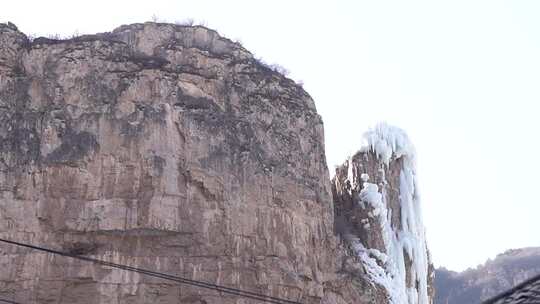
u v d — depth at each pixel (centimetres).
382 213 5884
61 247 4316
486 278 11700
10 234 4259
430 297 6469
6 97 4550
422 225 6275
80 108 4519
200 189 4525
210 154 4591
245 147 4709
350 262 5406
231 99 4853
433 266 6588
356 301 5219
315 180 5034
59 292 4234
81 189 4375
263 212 4650
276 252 4622
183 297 4362
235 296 4434
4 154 4375
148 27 4950
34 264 4244
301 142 5019
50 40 4803
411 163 6306
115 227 4334
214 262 4450
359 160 6075
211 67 4894
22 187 4341
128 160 4453
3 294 4153
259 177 4691
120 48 4778
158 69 4709
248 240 4556
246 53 5122
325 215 5069
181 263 4416
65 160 4391
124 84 4603
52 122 4459
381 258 5728
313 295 4762
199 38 5028
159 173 4450
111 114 4525
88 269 4278
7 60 4669
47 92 4562
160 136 4531
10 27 4797
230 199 4556
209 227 4478
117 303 4266
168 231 4391
